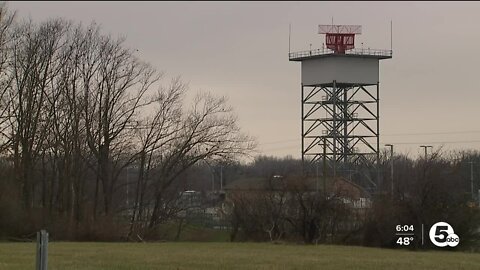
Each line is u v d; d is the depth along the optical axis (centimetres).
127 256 12769
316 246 19162
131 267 10106
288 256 13588
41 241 4853
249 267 10494
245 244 19512
